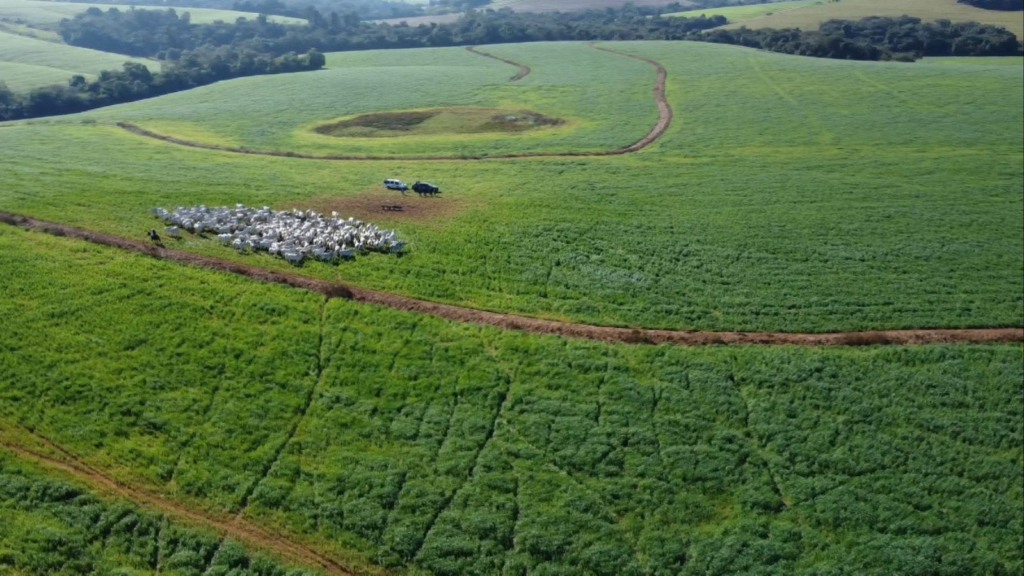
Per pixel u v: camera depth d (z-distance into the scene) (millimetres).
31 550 31625
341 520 35188
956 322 53062
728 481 39000
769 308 53656
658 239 64125
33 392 39906
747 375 46031
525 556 34469
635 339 48750
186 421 39375
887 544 36500
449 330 47938
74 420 38594
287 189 71750
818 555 35719
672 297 54375
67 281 48688
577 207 70688
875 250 64125
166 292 48656
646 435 41062
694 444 40906
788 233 67000
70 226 56969
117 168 76500
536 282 55062
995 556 36406
